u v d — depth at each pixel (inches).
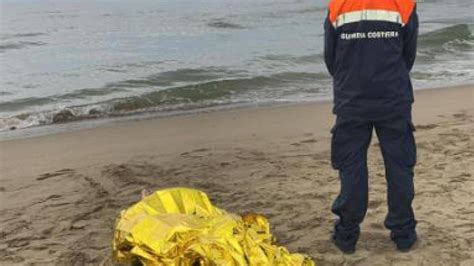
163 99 463.2
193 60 723.4
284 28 1143.0
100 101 468.4
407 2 139.3
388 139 147.8
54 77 617.9
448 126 309.0
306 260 138.0
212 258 125.0
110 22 1487.5
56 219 195.3
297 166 245.9
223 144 297.9
